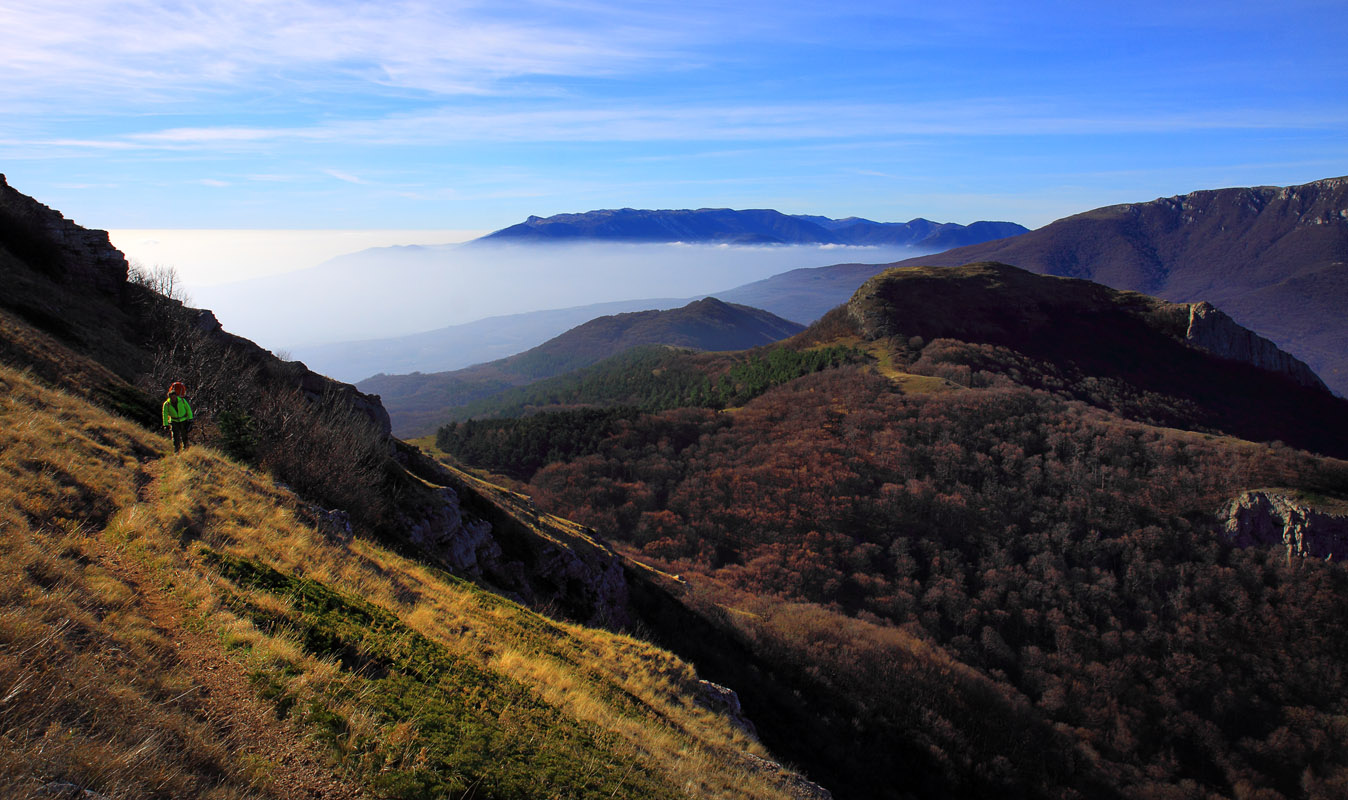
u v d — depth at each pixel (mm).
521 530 40625
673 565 97812
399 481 30922
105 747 5348
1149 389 187625
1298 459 111938
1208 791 71625
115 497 12297
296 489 22734
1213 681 84188
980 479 122250
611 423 156750
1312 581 95500
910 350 190875
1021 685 84250
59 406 16359
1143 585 99312
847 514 114812
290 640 9445
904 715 58094
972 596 100312
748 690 45844
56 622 6840
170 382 28094
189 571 10227
